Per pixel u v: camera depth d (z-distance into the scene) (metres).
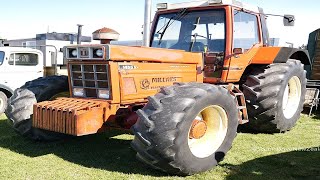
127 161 4.01
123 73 3.79
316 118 6.76
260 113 5.21
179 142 3.32
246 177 3.57
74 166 3.81
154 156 3.30
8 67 8.23
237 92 4.87
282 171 3.75
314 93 6.96
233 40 4.88
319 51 8.27
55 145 4.66
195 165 3.55
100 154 4.29
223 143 3.89
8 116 4.45
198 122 3.63
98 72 3.80
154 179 3.45
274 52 5.29
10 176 3.47
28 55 8.71
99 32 3.71
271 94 5.16
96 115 3.63
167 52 4.20
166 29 5.28
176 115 3.30
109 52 3.62
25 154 4.24
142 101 3.98
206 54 4.93
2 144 4.68
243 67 5.16
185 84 3.67
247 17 5.26
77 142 4.83
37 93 4.51
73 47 3.88
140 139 3.28
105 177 3.48
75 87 4.04
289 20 5.47
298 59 6.38
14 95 4.54
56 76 4.93
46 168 3.73
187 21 5.13
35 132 4.53
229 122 3.93
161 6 5.32
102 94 3.81
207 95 3.58
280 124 5.36
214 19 4.93
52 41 12.77
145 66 3.99
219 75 4.87
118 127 3.89
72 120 3.50
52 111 3.67
